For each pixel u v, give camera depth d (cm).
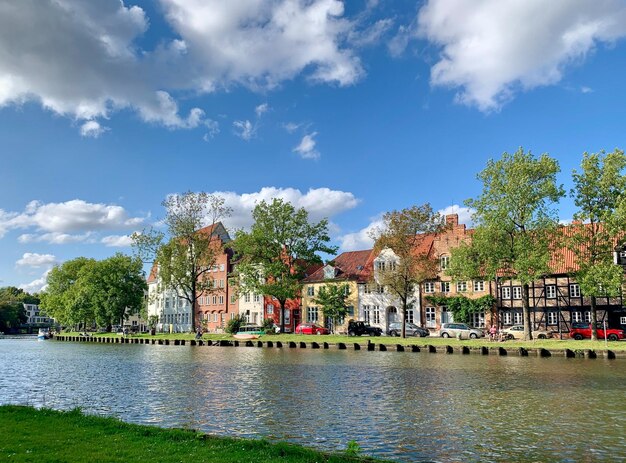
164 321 12294
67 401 2544
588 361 4184
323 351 5588
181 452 1235
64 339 11525
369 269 8362
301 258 8062
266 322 8612
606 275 4788
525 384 2903
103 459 1151
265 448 1305
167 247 8412
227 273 10394
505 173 5334
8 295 19125
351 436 1780
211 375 3462
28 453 1194
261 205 7994
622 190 5116
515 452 1593
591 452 1590
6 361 5053
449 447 1645
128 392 2788
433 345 5238
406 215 6381
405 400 2431
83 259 12875
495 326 6531
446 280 7569
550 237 5388
